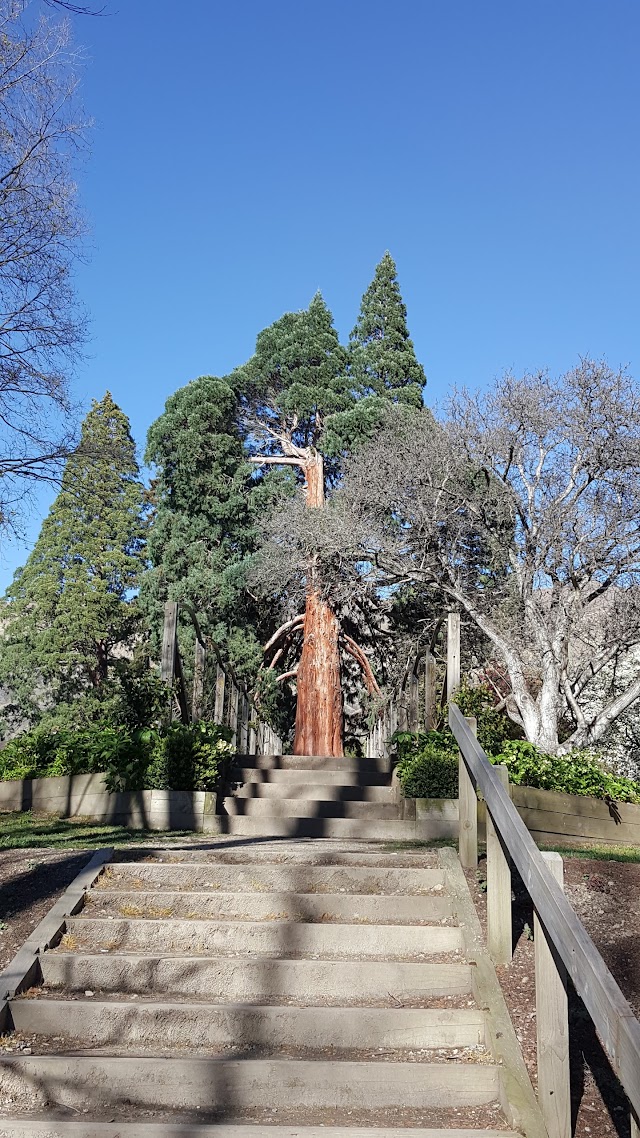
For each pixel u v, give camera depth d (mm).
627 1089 2980
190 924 5656
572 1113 4145
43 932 5516
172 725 10594
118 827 9430
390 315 29422
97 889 6191
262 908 6031
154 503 37031
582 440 17828
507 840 4672
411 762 10148
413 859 6793
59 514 32938
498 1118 4219
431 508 19062
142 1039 4773
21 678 31359
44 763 11656
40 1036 4770
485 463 18609
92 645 32156
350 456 25203
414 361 29031
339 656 23828
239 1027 4793
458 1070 4398
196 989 5195
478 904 5996
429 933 5625
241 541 26156
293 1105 4355
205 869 6492
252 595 25219
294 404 27531
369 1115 4273
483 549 20031
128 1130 4012
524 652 18016
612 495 17812
